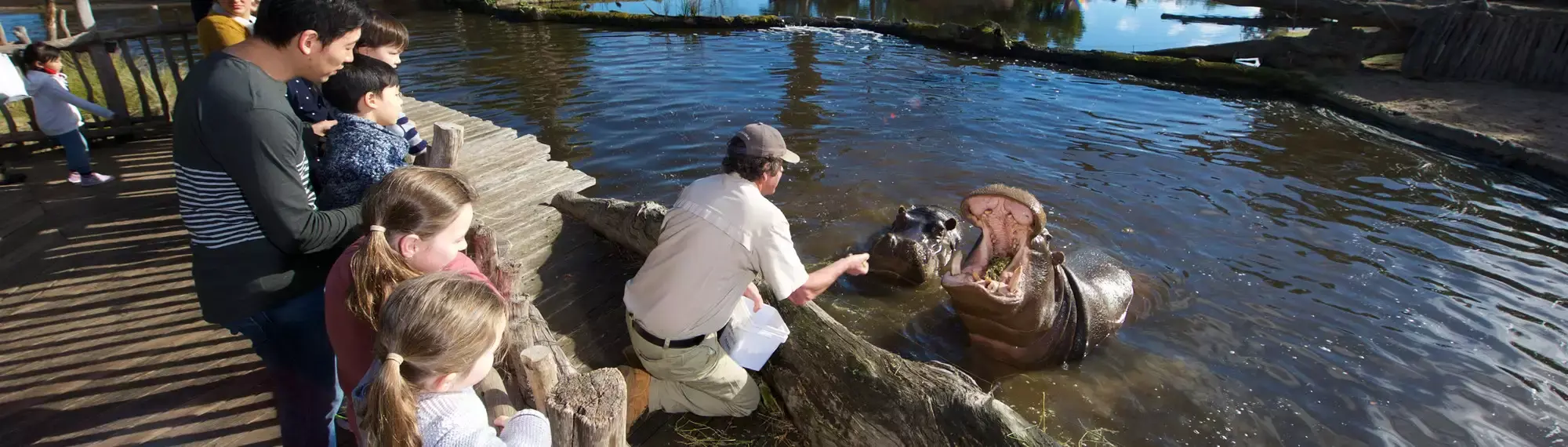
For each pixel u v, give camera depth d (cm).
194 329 460
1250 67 1423
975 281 483
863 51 1662
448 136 477
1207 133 1105
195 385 411
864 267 400
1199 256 693
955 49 1736
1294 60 1523
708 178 362
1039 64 1595
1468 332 572
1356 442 459
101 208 621
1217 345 558
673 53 1598
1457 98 1258
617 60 1512
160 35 800
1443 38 1400
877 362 412
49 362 423
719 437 413
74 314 471
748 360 411
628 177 851
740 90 1259
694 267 354
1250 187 875
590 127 1036
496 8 2161
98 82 930
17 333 450
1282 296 623
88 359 427
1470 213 812
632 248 577
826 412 409
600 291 535
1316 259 691
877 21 1930
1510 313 600
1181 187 868
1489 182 919
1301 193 859
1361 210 812
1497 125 1102
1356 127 1160
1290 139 1088
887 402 391
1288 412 485
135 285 507
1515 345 555
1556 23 1309
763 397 436
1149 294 626
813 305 467
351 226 305
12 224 588
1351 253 706
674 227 359
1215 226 761
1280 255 698
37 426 375
